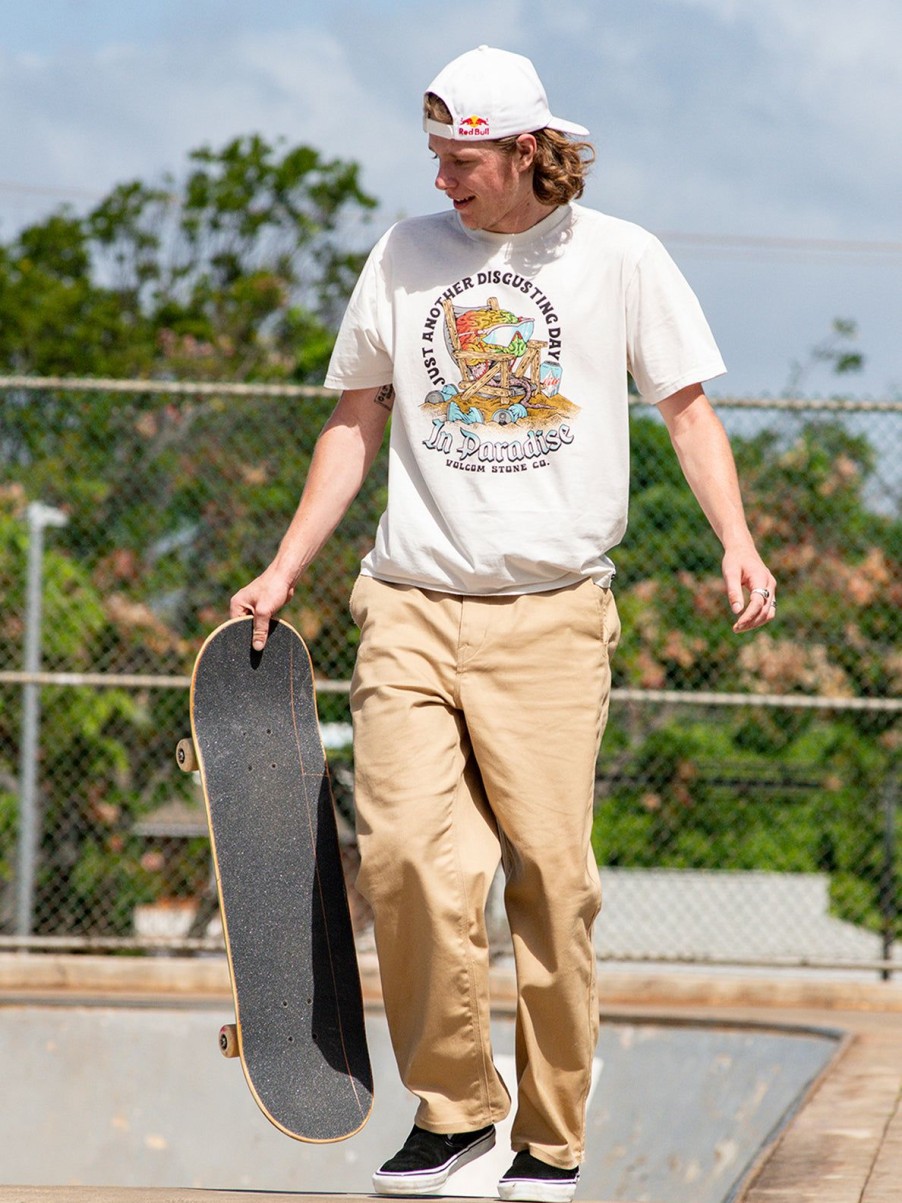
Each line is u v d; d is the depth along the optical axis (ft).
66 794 84.12
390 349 31.30
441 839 29.63
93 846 84.23
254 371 179.42
